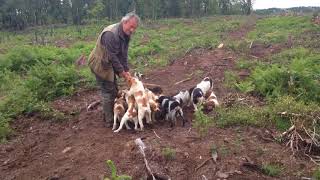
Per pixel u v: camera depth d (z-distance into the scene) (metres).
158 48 16.83
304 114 7.24
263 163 5.88
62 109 8.86
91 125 7.68
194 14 47.19
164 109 7.30
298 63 10.23
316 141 6.48
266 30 23.08
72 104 9.20
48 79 9.97
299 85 8.96
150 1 42.59
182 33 25.11
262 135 6.78
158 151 6.04
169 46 18.14
